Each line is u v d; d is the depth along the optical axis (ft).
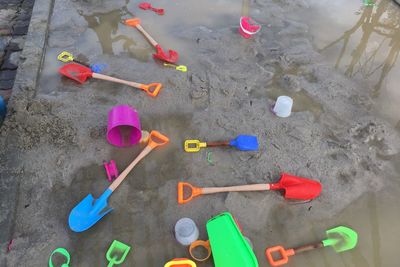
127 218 6.48
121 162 7.25
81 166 7.12
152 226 6.40
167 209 6.63
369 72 9.71
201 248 6.15
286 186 6.84
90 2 11.06
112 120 7.13
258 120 8.23
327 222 6.69
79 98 8.31
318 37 10.73
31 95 8.19
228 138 7.83
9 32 10.62
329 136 8.05
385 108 8.79
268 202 6.84
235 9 11.48
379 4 12.30
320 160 7.58
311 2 12.13
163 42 10.02
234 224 5.82
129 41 9.95
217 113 8.32
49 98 8.22
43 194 6.67
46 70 8.93
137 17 10.77
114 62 9.27
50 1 10.84
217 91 8.79
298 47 10.26
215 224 5.90
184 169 7.23
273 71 9.46
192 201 6.75
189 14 11.11
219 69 9.35
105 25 10.38
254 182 7.13
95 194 6.75
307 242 6.40
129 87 8.66
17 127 7.47
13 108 7.78
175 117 8.16
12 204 6.48
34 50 9.22
